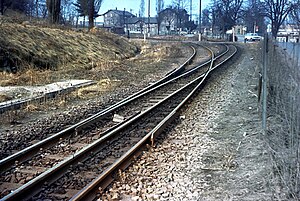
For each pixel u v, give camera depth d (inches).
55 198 246.5
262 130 367.6
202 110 532.4
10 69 745.0
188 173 297.9
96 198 247.8
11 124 438.6
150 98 626.2
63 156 331.6
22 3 1870.1
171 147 362.6
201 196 256.5
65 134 387.9
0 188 263.4
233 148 356.8
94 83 762.8
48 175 271.0
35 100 547.5
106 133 400.2
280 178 258.1
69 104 567.5
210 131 423.2
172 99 613.0
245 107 530.3
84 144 368.2
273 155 286.2
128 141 378.6
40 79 725.3
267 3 1897.1
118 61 1145.4
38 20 1371.8
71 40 1123.3
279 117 383.9
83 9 2065.7
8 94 569.6
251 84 734.5
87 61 1036.5
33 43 880.9
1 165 294.7
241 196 254.1
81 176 284.4
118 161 297.0
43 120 458.0
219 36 3897.6
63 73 826.8
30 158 323.0
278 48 524.1
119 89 719.1
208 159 329.4
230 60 1237.1
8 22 942.4
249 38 2657.5
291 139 263.9
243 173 293.4
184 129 431.8
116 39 1552.7
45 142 353.4
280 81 403.2
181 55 1471.5
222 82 792.9
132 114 509.4
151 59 1307.8
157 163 319.0
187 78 868.0
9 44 784.9
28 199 243.4
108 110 498.3
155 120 474.3
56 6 1422.2
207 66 1095.0
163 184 275.7
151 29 5600.4
